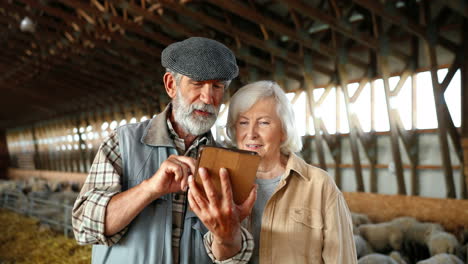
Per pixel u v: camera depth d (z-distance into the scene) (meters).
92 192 1.12
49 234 6.55
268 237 1.23
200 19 7.61
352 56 8.58
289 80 9.95
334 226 1.23
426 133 7.60
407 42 7.64
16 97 19.02
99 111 16.67
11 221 7.63
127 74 13.09
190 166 1.02
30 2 9.12
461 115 6.45
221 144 1.39
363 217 5.71
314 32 8.72
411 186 7.75
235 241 1.07
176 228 1.21
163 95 12.64
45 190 11.10
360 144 8.83
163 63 1.20
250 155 0.95
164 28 9.77
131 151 1.22
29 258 5.29
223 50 1.18
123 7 8.17
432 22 6.55
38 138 22.81
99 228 1.06
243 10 6.88
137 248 1.13
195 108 1.16
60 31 11.69
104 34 9.56
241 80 9.99
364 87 8.47
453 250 4.22
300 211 1.25
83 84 15.34
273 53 8.20
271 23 7.12
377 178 8.49
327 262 1.21
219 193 0.96
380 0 6.25
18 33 12.01
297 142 1.35
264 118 1.26
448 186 6.70
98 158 1.21
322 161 8.82
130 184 1.19
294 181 1.29
